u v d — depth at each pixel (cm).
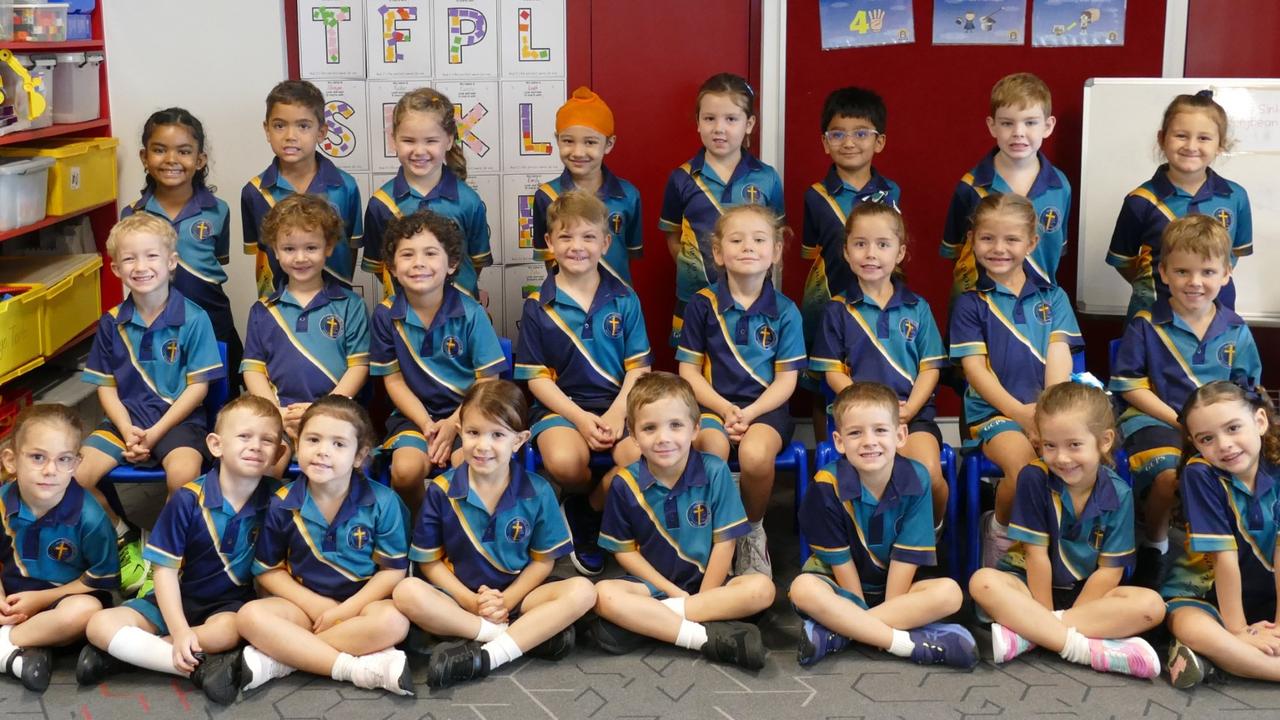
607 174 345
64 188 331
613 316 309
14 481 259
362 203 369
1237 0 357
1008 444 286
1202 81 348
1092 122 353
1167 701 239
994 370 304
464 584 266
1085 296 360
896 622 257
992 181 332
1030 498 263
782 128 364
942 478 284
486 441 258
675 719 232
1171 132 326
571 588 257
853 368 310
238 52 354
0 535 257
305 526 259
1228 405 250
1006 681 248
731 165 343
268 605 250
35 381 350
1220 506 252
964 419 314
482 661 247
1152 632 262
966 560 304
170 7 352
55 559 257
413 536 266
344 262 338
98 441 293
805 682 247
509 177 370
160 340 302
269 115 329
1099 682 247
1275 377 368
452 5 359
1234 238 336
